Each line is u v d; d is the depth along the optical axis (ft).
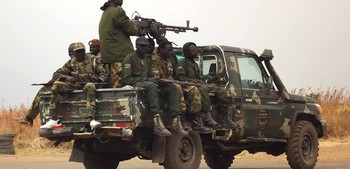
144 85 31.94
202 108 34.63
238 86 39.09
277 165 49.80
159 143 33.22
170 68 35.12
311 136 43.83
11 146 64.80
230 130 37.45
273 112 41.22
